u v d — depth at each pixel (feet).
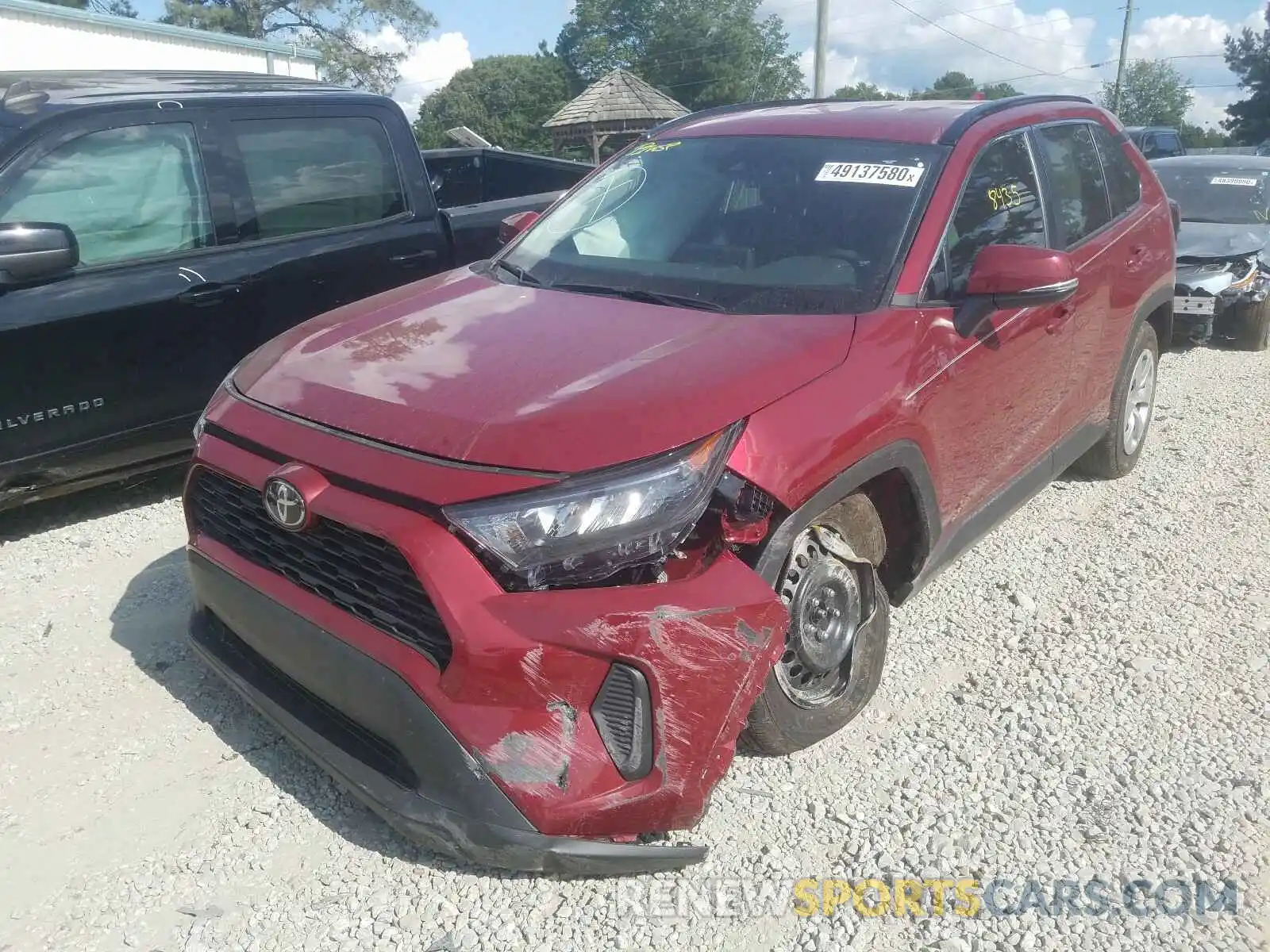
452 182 27.43
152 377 15.92
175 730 11.00
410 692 8.09
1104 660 12.60
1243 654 12.80
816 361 9.70
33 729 10.95
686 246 12.03
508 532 7.86
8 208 14.58
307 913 8.66
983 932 8.58
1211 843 9.59
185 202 16.38
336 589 8.80
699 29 220.64
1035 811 9.98
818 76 77.82
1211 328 29.58
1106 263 14.89
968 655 12.69
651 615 8.01
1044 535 16.14
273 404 9.66
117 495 17.35
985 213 12.40
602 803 8.00
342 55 129.49
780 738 10.02
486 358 9.68
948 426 11.08
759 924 8.63
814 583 9.71
